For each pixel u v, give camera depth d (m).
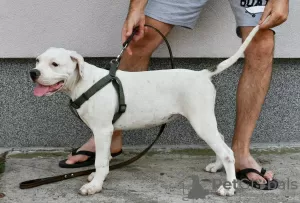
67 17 3.88
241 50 3.29
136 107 3.35
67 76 3.23
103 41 3.92
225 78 4.01
